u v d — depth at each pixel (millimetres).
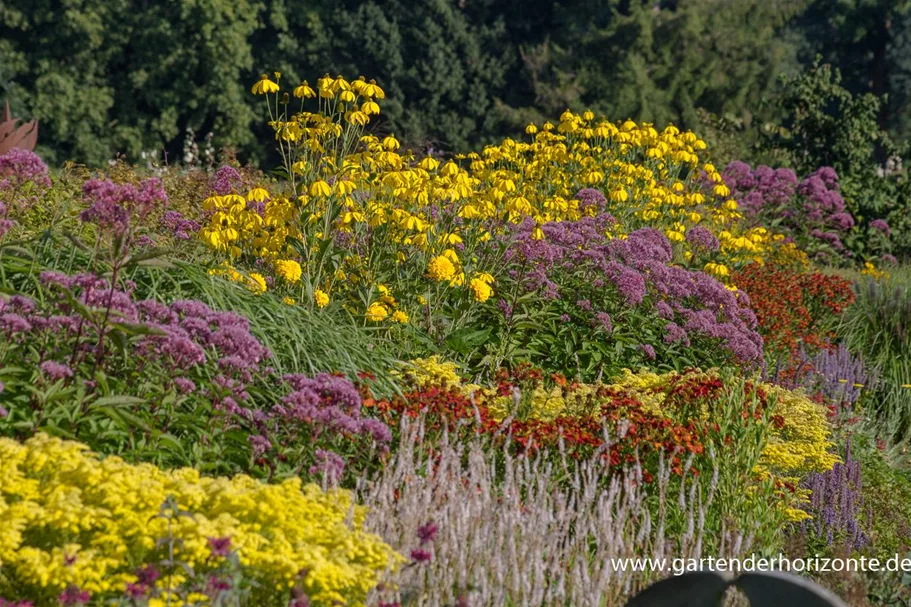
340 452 7090
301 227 9922
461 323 10531
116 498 4656
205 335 6727
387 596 5426
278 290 9664
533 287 11117
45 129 42875
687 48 47250
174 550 4605
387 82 44812
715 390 8641
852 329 16172
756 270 15797
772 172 20578
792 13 50875
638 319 11461
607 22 50656
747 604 5281
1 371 6223
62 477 4902
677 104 47125
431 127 44750
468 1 47375
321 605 4977
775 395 8781
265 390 7281
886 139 28625
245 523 4984
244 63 44375
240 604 4867
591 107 45312
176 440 6398
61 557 4414
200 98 44094
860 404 14148
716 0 49531
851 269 21781
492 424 7691
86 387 6391
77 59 42719
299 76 45844
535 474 7109
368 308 9797
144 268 8133
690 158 15812
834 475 9195
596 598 6188
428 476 6605
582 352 10633
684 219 16172
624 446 8055
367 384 8102
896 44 56281
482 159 15086
